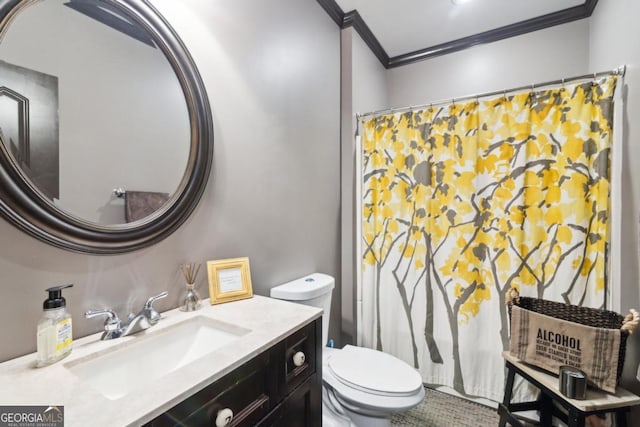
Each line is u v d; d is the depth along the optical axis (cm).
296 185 169
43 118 73
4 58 67
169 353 90
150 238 95
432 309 186
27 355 71
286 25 160
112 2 87
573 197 151
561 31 224
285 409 88
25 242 70
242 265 121
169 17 101
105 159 85
